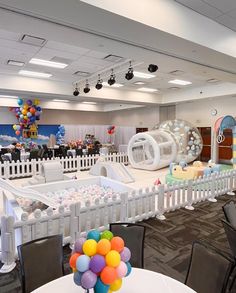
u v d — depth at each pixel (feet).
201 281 5.49
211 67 16.28
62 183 15.87
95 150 34.81
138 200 12.44
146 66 20.01
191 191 15.06
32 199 12.11
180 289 4.82
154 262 8.76
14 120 40.86
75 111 47.70
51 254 6.13
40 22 9.46
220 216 13.39
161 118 40.65
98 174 24.09
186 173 20.12
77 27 9.91
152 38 11.02
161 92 34.45
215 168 20.70
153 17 9.82
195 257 5.82
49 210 9.47
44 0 7.76
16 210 10.55
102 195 14.39
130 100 32.78
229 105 30.96
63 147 35.09
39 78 25.00
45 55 17.52
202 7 11.00
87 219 10.55
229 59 14.29
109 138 51.24
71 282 5.01
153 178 23.94
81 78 24.84
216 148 32.81
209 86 29.30
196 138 29.68
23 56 17.76
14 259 8.66
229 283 7.40
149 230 11.52
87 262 3.73
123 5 8.93
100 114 51.19
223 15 11.73
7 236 8.44
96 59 18.45
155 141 27.17
